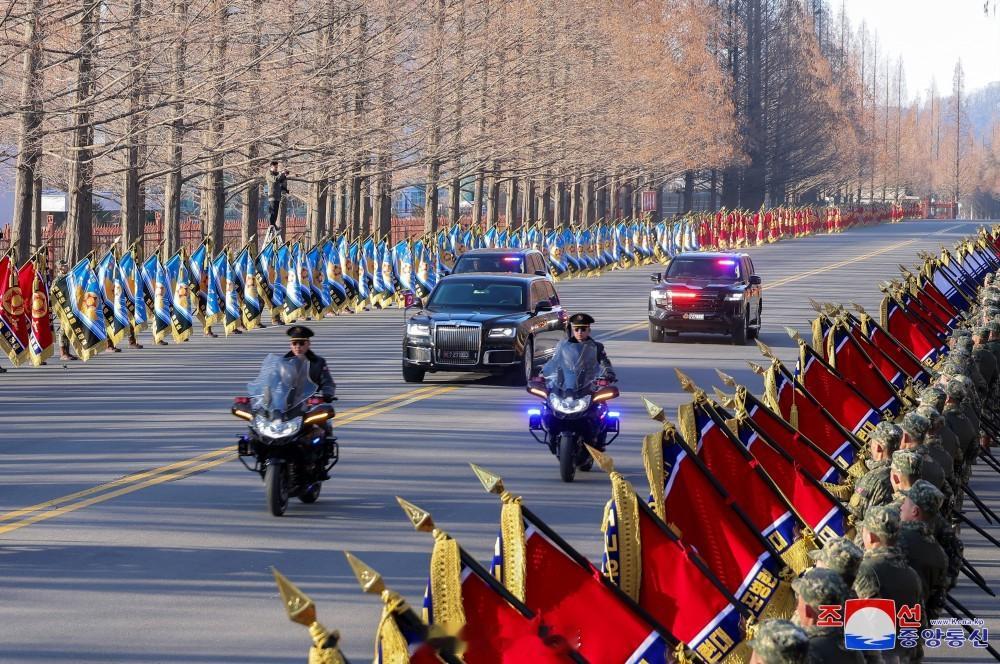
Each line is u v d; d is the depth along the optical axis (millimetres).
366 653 17531
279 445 25719
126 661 16969
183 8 68938
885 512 13055
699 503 15508
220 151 76312
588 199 177000
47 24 59781
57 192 129375
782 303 84375
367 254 82312
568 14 140000
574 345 30469
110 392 44312
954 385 23250
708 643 13781
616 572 13742
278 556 22625
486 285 49750
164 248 113688
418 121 109688
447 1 109938
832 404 27969
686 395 44406
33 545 23188
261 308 69250
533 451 33500
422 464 31375
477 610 11008
